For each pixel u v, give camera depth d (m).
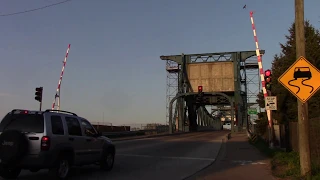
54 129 9.88
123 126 49.06
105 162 12.60
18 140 9.21
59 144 9.87
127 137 39.44
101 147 12.30
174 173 12.48
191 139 38.25
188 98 78.94
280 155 15.62
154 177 11.51
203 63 74.12
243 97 72.62
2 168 9.77
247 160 16.80
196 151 22.03
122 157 17.64
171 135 51.31
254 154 19.78
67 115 10.74
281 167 13.05
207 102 80.81
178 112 76.62
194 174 12.30
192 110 85.62
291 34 25.03
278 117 23.81
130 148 23.48
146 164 14.99
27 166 9.36
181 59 75.25
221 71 72.94
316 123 11.89
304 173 9.83
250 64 73.44
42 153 9.35
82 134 11.21
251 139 31.17
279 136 21.38
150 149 23.06
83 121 11.65
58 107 28.89
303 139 9.91
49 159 9.48
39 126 9.55
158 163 15.47
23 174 11.11
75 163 10.66
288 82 9.88
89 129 11.93
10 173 10.32
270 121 20.73
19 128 9.60
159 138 39.41
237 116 69.44
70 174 11.58
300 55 10.02
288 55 23.81
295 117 20.98
